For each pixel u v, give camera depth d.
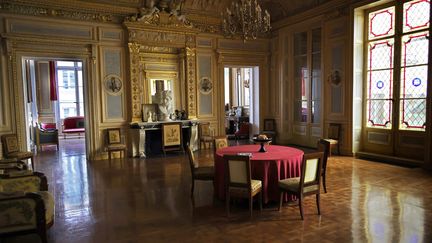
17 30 6.77
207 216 3.90
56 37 7.12
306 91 8.88
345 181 5.25
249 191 3.74
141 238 3.30
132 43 7.87
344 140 7.61
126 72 8.05
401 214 3.79
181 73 8.81
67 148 9.91
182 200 4.54
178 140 8.23
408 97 6.48
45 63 12.99
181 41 8.55
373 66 7.17
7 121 6.82
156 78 8.58
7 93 6.80
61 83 13.70
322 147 4.74
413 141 6.41
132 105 8.02
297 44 9.12
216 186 4.63
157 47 8.50
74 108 14.00
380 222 3.56
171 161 7.38
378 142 7.12
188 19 8.61
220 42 9.20
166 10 8.23
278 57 9.66
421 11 6.15
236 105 13.25
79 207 4.29
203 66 9.03
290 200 4.36
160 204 4.38
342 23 7.49
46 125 11.86
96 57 7.65
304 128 9.05
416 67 6.30
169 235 3.36
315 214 3.86
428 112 5.89
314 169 3.77
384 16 6.86
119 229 3.55
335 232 3.33
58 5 7.08
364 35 7.30
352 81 7.27
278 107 9.81
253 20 5.04
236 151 4.69
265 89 10.07
